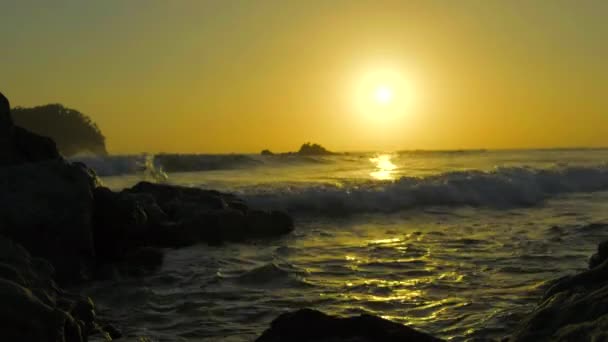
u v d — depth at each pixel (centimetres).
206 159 4253
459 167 4031
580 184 2728
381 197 2277
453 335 795
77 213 1230
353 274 1157
